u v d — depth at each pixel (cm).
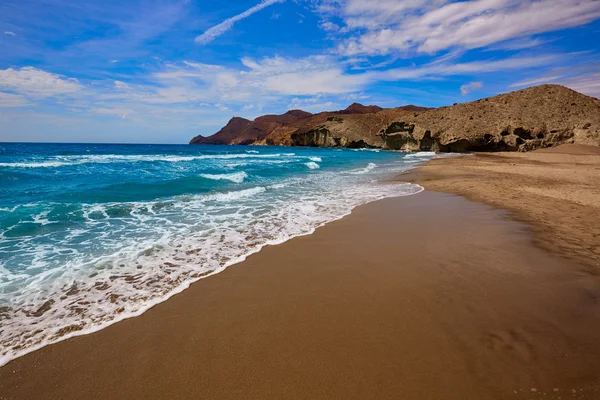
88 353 274
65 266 457
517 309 336
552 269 438
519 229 635
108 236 598
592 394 217
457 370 246
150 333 303
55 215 730
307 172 1931
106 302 360
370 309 343
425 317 324
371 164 2645
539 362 252
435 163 2667
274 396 226
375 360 261
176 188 1167
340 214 793
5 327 310
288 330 306
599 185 1191
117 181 1283
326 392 228
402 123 6022
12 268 447
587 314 323
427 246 546
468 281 407
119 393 230
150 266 463
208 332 304
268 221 723
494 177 1525
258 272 444
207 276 430
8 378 244
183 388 234
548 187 1149
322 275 433
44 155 2912
